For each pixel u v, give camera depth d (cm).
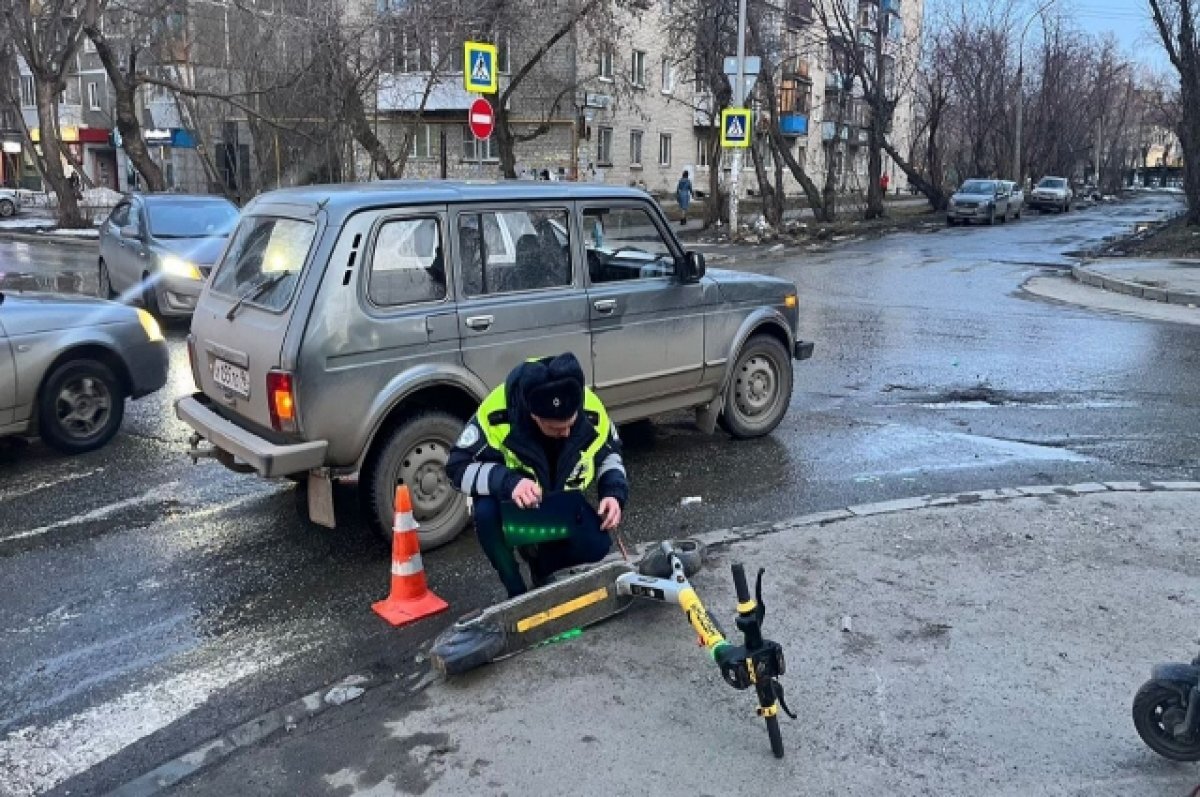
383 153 2420
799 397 881
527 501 371
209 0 2705
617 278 617
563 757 328
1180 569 467
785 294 734
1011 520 534
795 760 323
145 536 555
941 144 5159
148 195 1342
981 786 309
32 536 554
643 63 4041
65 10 2706
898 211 4506
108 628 445
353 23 2291
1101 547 495
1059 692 361
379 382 499
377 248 500
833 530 522
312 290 481
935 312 1408
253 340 498
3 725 368
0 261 2055
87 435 714
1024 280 1856
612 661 391
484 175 3525
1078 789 307
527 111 3459
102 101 4759
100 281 1434
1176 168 11612
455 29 2220
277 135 2592
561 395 370
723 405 706
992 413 822
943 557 484
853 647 395
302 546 539
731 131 2472
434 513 533
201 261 1223
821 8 3403
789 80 4578
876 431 764
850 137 5403
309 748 341
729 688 369
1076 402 859
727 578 463
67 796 326
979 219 3547
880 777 313
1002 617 419
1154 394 889
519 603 396
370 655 417
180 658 418
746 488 626
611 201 609
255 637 435
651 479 645
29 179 4869
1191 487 591
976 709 350
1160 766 317
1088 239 2866
